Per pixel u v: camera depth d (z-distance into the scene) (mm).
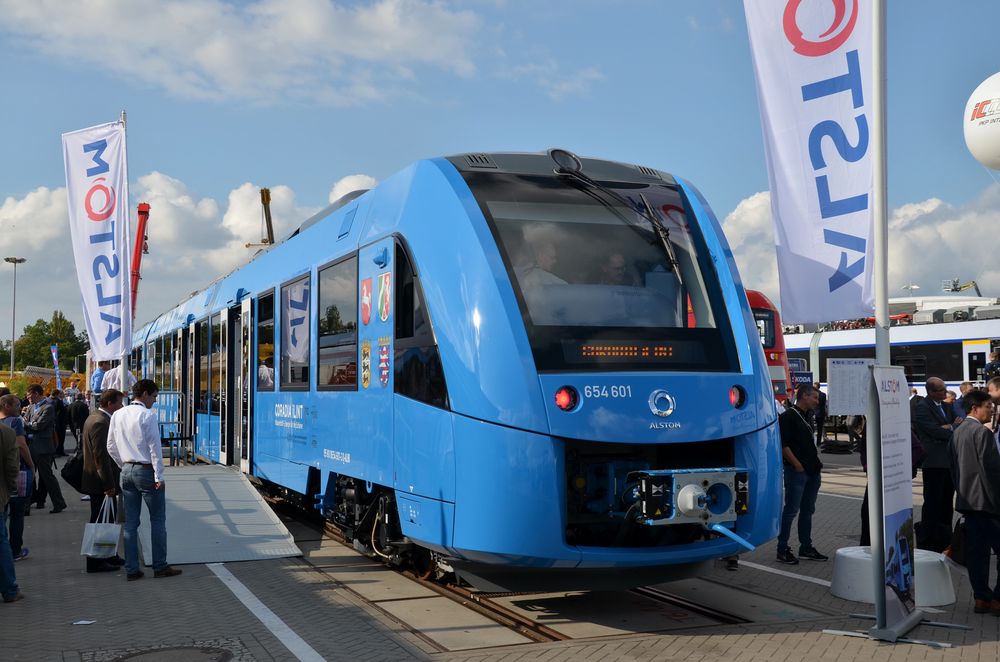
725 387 6527
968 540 7289
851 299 7906
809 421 9609
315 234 9883
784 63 8227
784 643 6277
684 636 6457
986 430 7199
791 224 8172
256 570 8820
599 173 7469
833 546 10375
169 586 8133
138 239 20453
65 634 6539
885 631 6348
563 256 6707
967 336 27750
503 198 6906
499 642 6324
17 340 102562
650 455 6574
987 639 6430
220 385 14078
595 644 6227
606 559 6090
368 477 7859
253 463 11789
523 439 6043
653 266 6934
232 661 5809
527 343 6215
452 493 6387
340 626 6684
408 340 7156
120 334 11984
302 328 9969
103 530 8789
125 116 12109
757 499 6500
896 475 6746
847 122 7930
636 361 6438
